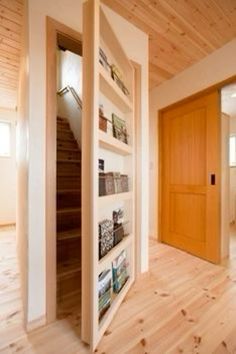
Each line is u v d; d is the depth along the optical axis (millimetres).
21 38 2080
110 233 1522
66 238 1869
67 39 1558
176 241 2945
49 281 1401
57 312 1502
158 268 2273
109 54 1670
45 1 1398
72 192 2400
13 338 1262
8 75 2957
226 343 1237
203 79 2523
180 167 2896
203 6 1785
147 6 1783
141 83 2068
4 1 1757
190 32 2096
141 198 2055
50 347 1193
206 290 1824
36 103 1355
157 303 1627
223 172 2580
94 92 1175
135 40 2021
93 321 1169
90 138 1189
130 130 1950
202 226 2580
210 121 2488
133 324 1388
